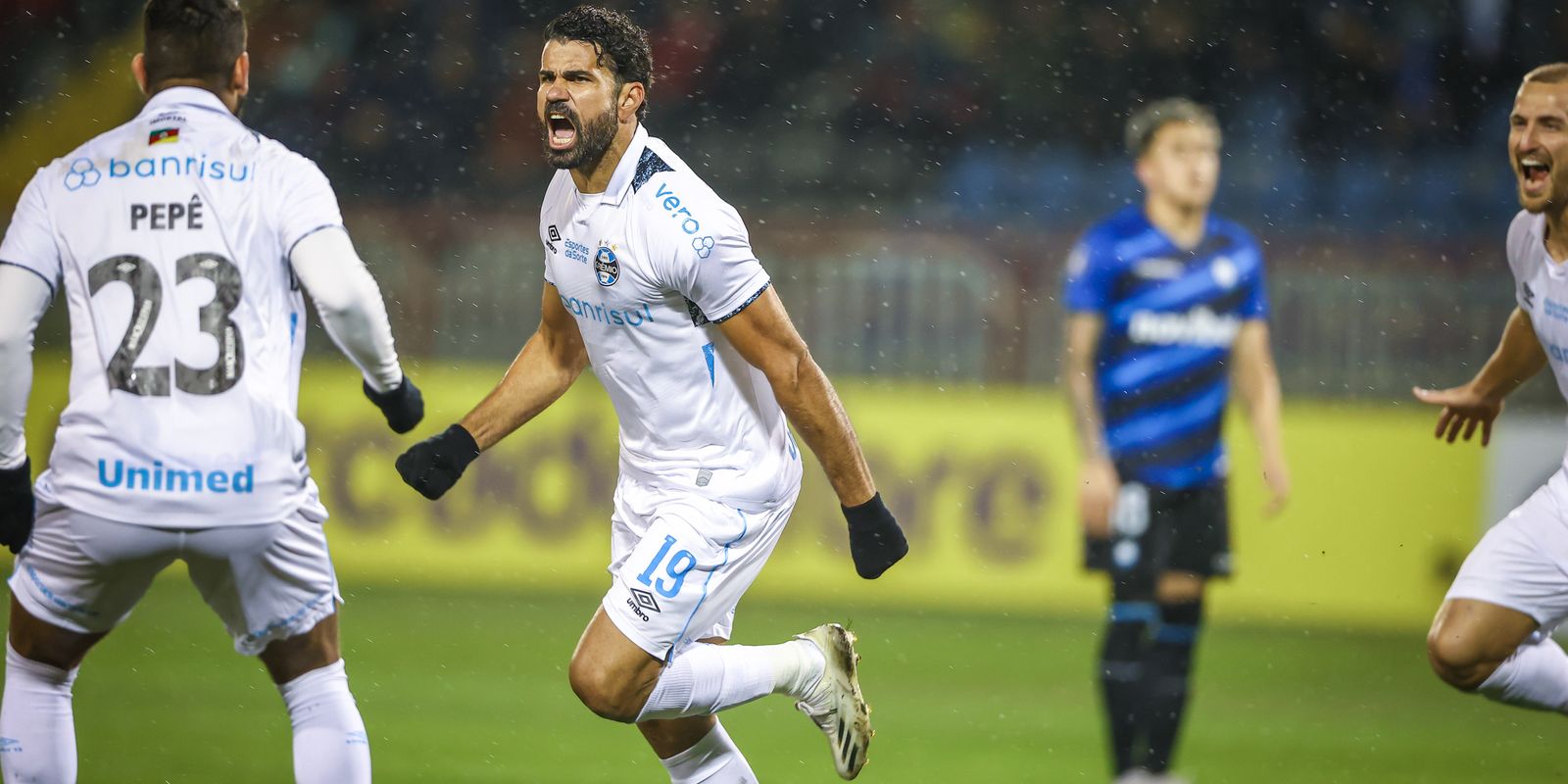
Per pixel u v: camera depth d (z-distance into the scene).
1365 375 38.22
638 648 14.06
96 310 13.01
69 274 13.16
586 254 13.98
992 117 52.38
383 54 51.00
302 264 13.18
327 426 38.00
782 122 52.22
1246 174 51.03
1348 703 27.47
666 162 13.96
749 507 14.64
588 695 13.99
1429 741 24.44
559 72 13.57
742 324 13.80
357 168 50.62
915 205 51.38
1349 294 38.44
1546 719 26.36
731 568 14.64
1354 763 22.70
